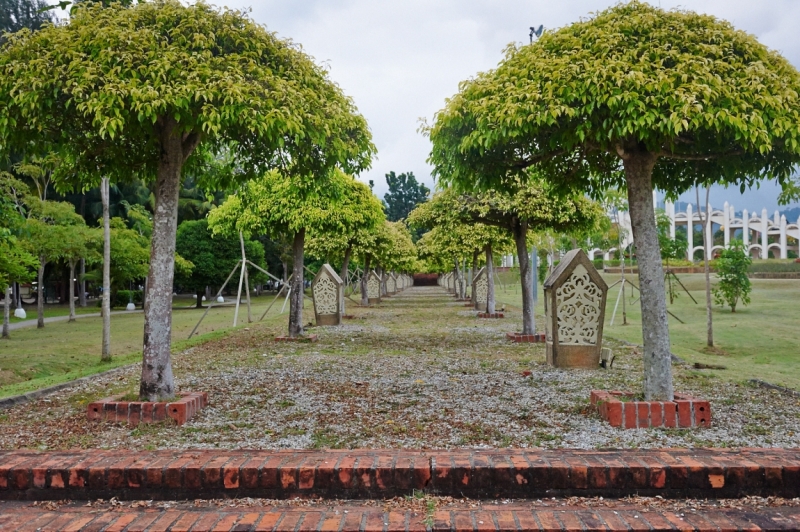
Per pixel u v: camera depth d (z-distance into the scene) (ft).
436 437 15.56
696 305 66.28
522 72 16.70
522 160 20.06
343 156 20.71
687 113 14.08
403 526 11.12
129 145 21.36
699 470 12.44
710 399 20.57
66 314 99.25
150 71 15.85
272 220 42.93
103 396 21.95
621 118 15.06
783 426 16.66
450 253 77.92
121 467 12.71
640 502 12.22
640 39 16.52
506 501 12.38
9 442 15.51
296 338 41.55
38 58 16.12
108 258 38.24
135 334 59.77
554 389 22.41
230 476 12.57
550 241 76.69
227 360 31.30
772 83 15.57
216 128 15.65
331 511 11.87
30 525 11.42
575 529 10.98
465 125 18.30
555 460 12.96
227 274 115.24
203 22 17.42
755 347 38.19
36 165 58.34
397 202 264.72
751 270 112.68
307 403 19.93
